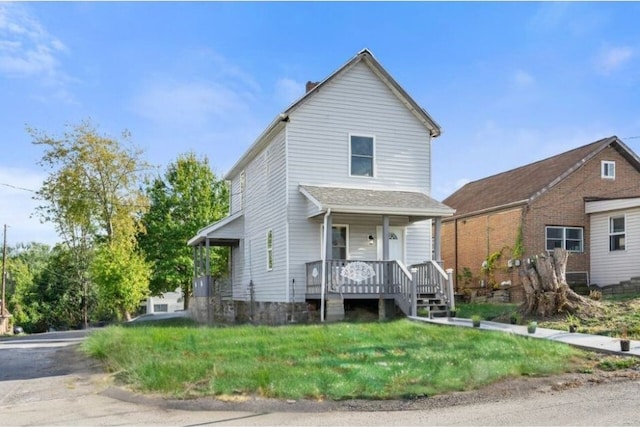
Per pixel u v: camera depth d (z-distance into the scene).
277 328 12.86
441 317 15.63
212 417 6.32
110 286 26.72
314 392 7.16
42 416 6.44
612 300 16.05
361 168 19.06
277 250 19.16
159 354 9.52
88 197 32.75
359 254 18.83
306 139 18.53
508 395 7.21
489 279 23.97
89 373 9.02
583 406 6.63
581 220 22.95
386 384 7.47
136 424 6.07
